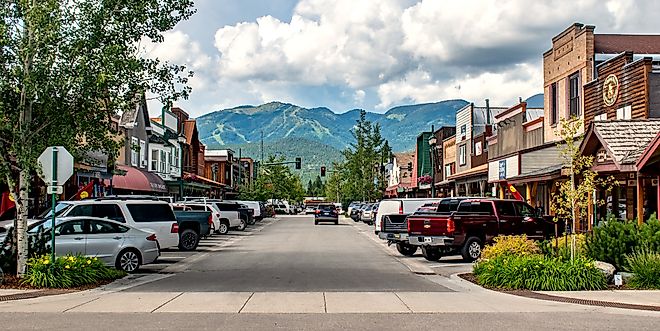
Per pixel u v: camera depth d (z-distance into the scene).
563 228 24.98
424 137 74.50
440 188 64.44
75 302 13.48
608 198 27.53
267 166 111.81
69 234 19.20
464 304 13.24
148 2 16.89
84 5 16.42
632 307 12.86
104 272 17.30
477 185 53.53
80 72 16.02
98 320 11.32
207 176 86.25
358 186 94.94
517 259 16.22
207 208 38.66
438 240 22.89
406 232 26.09
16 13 15.93
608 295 14.44
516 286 15.41
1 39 15.45
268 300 13.73
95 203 23.50
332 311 12.32
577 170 16.80
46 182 15.85
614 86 27.61
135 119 46.03
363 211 59.84
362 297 14.21
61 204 23.75
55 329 10.49
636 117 25.73
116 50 16.08
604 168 21.03
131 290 15.48
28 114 16.33
